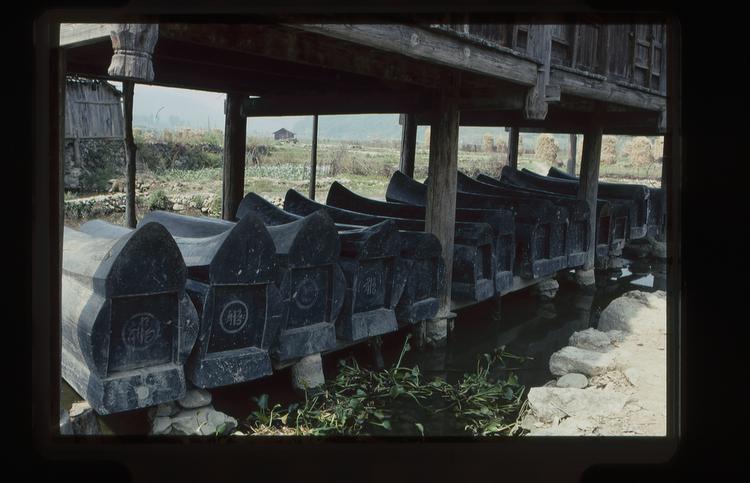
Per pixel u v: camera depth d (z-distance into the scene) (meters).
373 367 5.73
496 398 5.14
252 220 4.19
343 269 5.31
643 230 12.10
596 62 8.36
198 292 4.09
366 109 8.16
